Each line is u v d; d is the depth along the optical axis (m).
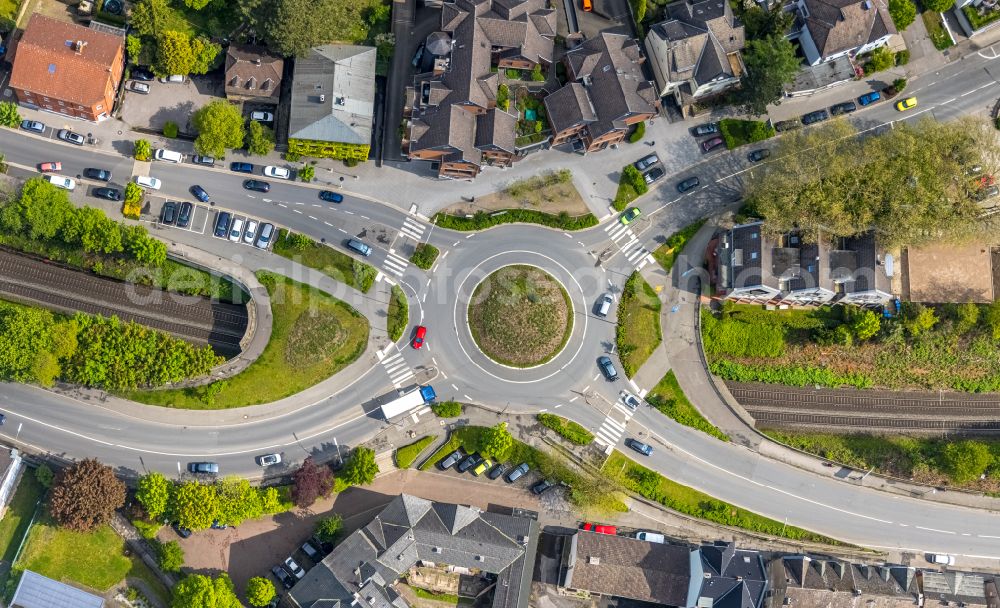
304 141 149.88
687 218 159.12
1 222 145.88
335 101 148.25
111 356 141.12
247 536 145.50
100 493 136.75
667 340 156.50
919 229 148.25
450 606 146.00
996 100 162.62
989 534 157.00
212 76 155.62
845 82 161.62
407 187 156.12
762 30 156.88
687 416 154.88
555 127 152.50
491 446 146.50
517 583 142.62
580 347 154.75
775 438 156.38
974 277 158.00
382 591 139.25
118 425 146.38
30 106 150.25
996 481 156.62
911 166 147.12
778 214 148.25
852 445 157.00
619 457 153.12
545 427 152.00
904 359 158.88
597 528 150.38
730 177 160.38
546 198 157.00
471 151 148.88
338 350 150.88
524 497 150.88
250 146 151.38
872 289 150.50
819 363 158.62
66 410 146.12
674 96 159.75
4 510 142.00
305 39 147.50
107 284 151.62
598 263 156.75
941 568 155.50
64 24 145.88
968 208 150.00
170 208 151.00
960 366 159.12
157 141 153.00
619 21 159.62
